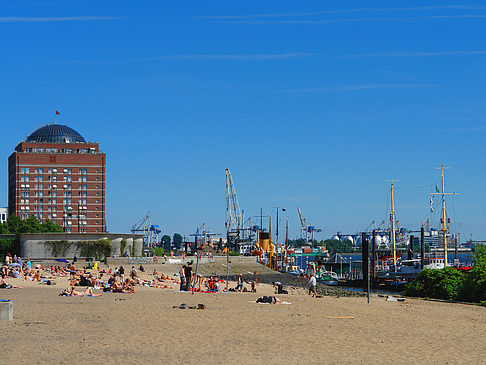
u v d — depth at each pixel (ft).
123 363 77.41
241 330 112.78
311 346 97.35
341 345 99.71
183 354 85.20
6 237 472.85
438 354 94.89
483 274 247.91
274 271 566.36
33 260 418.10
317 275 529.04
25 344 88.12
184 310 146.00
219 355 85.71
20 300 161.48
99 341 93.15
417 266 463.01
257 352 89.56
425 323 141.69
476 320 156.04
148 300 176.24
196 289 234.79
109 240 473.26
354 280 497.46
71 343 90.43
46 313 128.98
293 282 462.60
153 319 123.95
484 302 219.82
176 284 296.30
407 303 223.92
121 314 131.03
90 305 151.64
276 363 81.87
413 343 105.70
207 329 111.96
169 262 488.44
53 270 325.83
